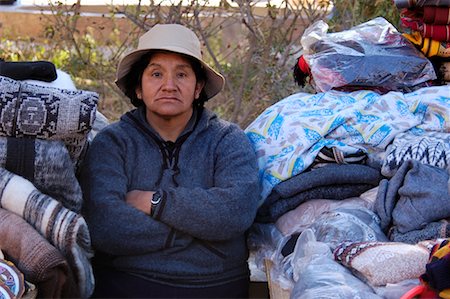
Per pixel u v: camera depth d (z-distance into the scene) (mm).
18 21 5457
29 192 2303
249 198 2631
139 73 2807
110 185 2609
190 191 2562
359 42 3105
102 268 2670
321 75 3059
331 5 5074
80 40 5066
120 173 2662
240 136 2793
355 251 2254
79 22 5387
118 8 5062
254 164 2744
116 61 4820
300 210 2781
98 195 2588
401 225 2525
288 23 4938
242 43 4961
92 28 5363
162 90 2689
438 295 2037
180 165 2715
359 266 2201
